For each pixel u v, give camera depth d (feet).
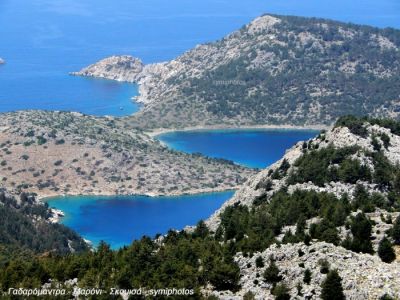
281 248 593.83
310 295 524.11
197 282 578.66
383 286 517.55
